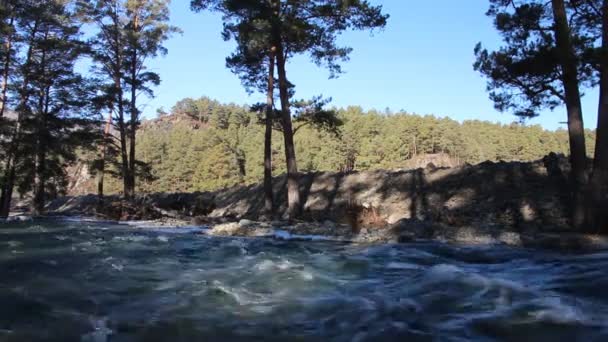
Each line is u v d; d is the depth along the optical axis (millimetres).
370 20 18828
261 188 27156
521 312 5145
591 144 76312
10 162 24734
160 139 97562
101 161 28078
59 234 14070
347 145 83938
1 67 25062
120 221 22344
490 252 10062
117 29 27359
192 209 27484
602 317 4891
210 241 12820
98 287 6762
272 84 20719
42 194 26922
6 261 8531
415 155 104312
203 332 4953
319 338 4750
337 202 20984
